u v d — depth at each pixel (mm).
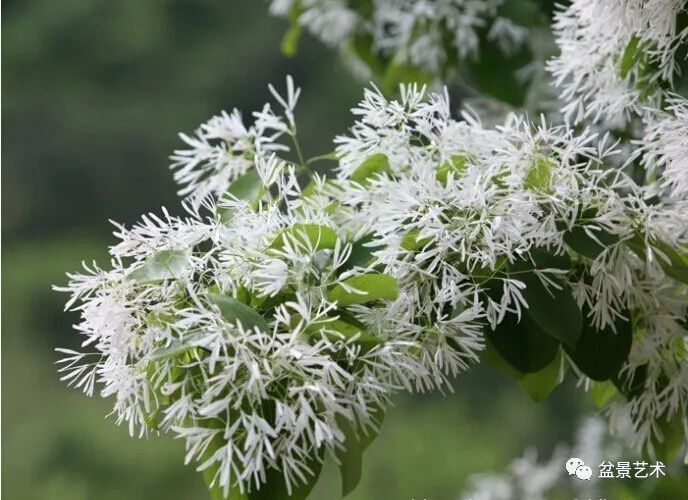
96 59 7887
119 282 1707
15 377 7379
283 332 1688
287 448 1670
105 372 1704
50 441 7219
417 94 1836
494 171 1775
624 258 1784
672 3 1824
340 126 7562
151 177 7812
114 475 7172
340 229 1804
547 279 1752
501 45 2318
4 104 7773
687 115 1812
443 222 1753
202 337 1661
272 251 1718
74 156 7793
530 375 1840
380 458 6941
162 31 7891
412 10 2367
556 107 2229
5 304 7484
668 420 1844
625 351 1787
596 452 2521
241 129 1889
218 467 1694
